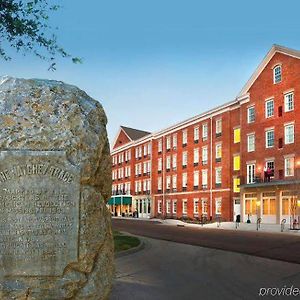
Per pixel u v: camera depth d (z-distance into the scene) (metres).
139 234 29.86
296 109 40.66
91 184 6.05
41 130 5.84
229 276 12.55
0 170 5.70
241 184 46.91
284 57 42.44
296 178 39.22
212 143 53.94
